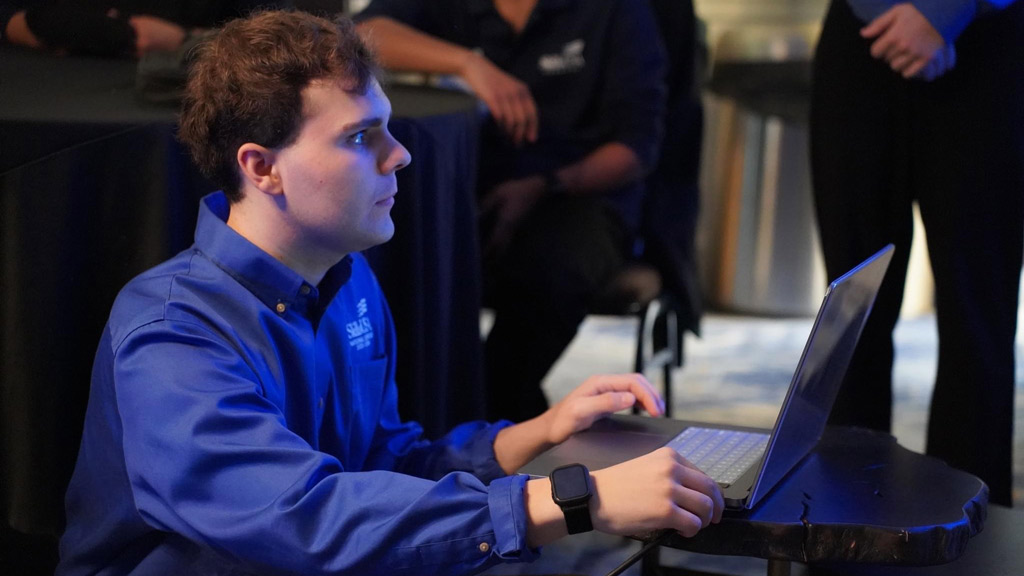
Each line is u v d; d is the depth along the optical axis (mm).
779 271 3629
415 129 1452
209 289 1004
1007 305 1661
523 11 2178
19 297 1152
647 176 2232
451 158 1564
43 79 1426
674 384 2850
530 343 2031
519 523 851
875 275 1039
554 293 1984
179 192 1240
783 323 3600
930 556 879
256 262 1019
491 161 2191
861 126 1698
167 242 1222
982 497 984
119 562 1044
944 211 1644
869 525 882
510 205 2023
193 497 892
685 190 2246
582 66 2164
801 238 3594
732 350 3234
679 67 2258
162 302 985
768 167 3566
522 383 2041
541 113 2189
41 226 1148
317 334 1092
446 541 857
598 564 1786
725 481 959
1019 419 2562
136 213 1203
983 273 1646
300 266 1054
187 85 1051
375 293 1257
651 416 1209
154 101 1294
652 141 2129
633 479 859
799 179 3549
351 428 1167
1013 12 1560
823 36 1756
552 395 2697
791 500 945
